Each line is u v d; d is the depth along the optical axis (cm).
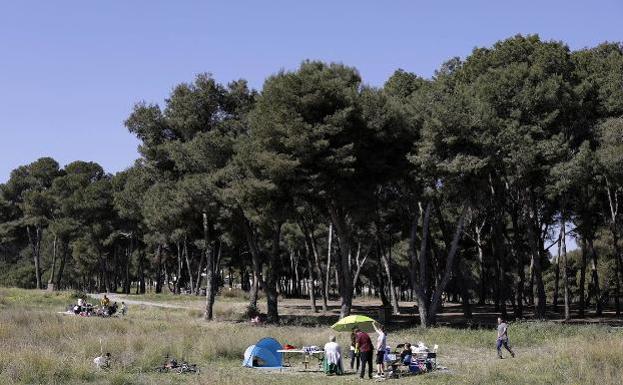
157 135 4434
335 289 10031
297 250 7519
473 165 3400
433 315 3800
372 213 3853
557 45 3981
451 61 4578
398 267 7538
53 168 9344
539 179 3856
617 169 3412
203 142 3962
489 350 2670
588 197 4534
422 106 3756
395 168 3722
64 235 7994
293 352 2395
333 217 3772
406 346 2161
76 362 1872
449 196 4097
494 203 4469
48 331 2666
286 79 3509
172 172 4428
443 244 5681
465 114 3422
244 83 4334
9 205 9194
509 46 4062
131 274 10412
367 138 3644
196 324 3691
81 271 10412
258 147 3641
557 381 1728
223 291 7306
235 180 3850
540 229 4925
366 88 3734
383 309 4044
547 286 7844
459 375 2002
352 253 6512
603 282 6331
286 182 3597
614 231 4531
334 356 2092
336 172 3481
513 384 1722
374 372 2119
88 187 7950
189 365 2078
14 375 1677
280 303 6812
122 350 2256
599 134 3650
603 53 4394
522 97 3553
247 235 4409
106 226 8006
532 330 3106
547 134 3609
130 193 5825
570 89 3606
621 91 3619
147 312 4625
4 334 2512
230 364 2259
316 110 3547
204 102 4222
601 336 2494
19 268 10631
